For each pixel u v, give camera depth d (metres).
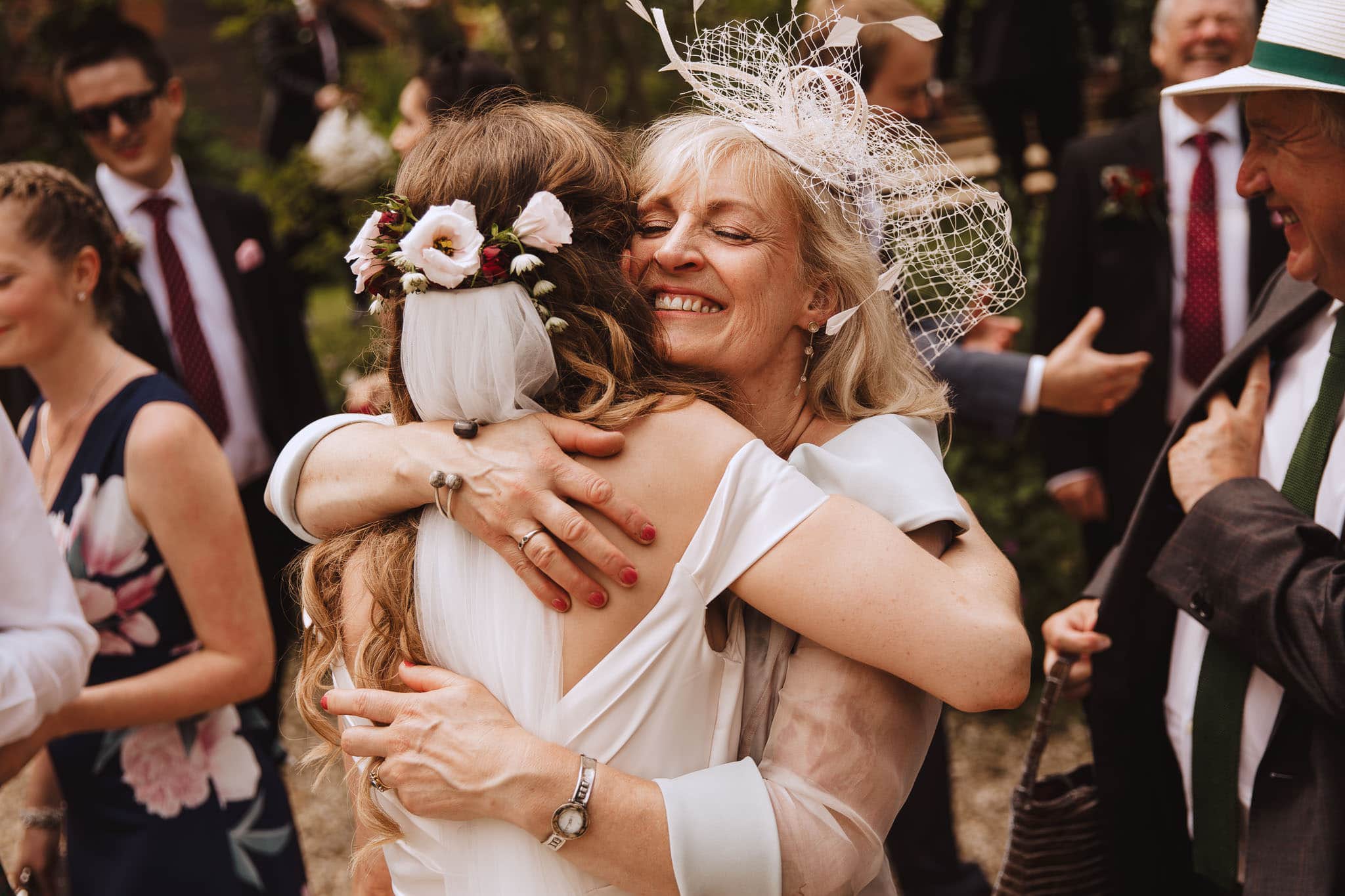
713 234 1.48
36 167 2.37
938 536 1.47
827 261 1.52
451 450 1.43
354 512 1.53
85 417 2.37
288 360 4.07
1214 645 1.86
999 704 1.31
